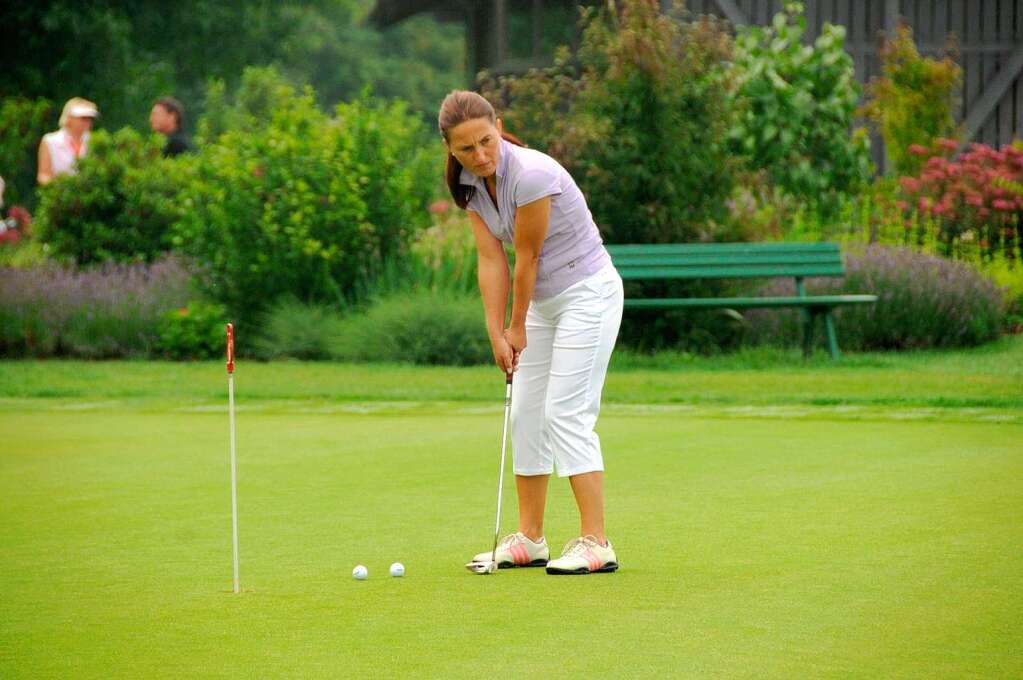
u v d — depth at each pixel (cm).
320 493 1666
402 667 947
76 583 1210
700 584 1180
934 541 1345
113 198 3950
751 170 3884
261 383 2872
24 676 942
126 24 8038
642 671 930
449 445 2061
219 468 1866
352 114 3744
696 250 3272
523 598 1143
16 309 3566
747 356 3250
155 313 3594
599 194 3438
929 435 2098
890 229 4119
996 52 5534
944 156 4372
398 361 3322
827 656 960
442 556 1315
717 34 3553
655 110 3419
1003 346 3509
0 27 7756
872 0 5519
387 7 7644
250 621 1074
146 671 948
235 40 9188
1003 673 921
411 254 3697
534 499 1307
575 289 1288
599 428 2205
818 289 3534
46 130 7031
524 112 3541
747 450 1962
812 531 1400
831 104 4256
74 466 1891
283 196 3569
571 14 6366
